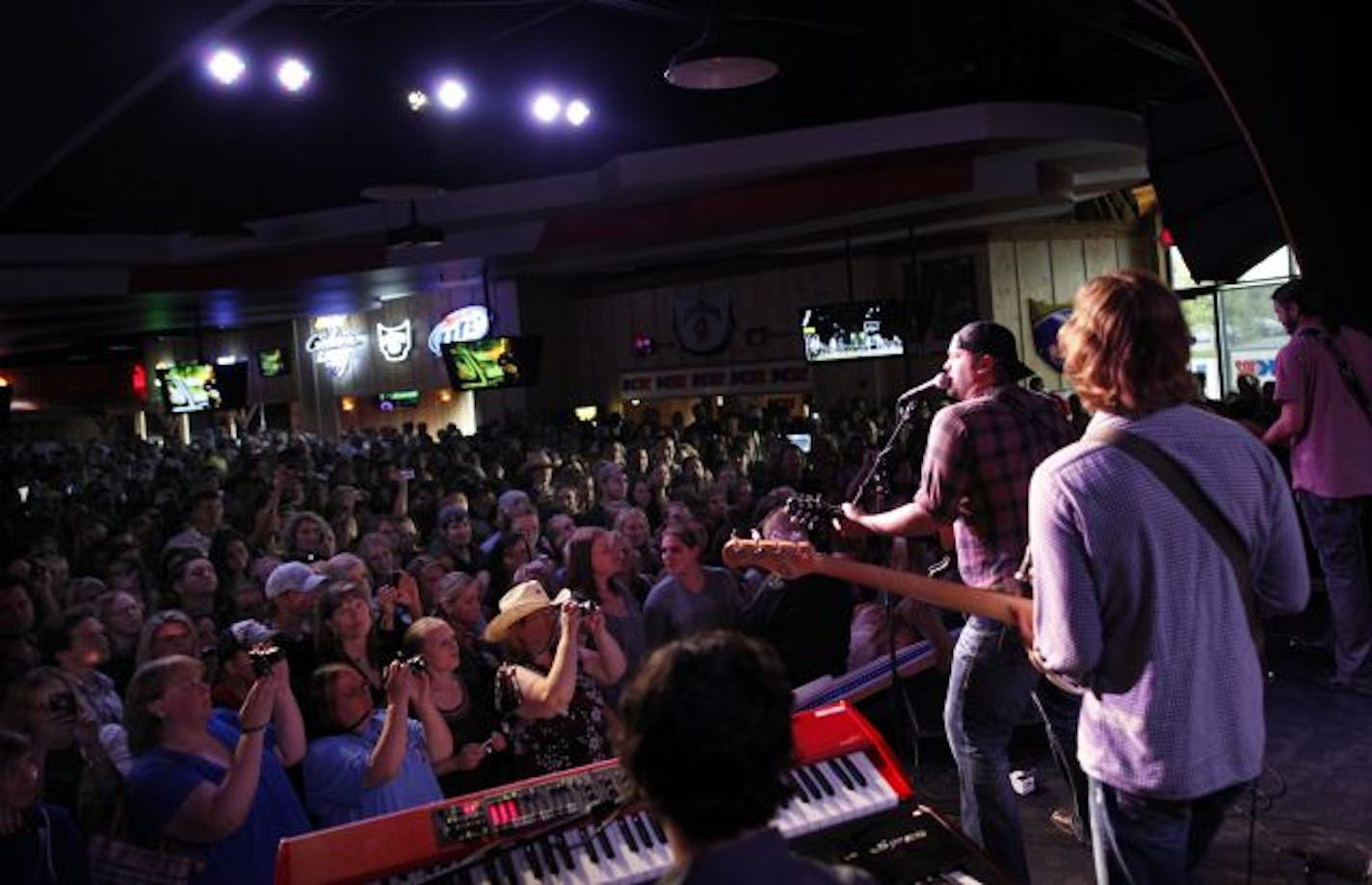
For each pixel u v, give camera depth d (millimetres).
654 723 1297
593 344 20453
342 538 8219
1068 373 2154
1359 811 4082
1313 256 4355
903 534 3162
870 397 16641
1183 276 16125
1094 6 9648
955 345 3166
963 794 3205
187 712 3223
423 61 10922
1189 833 2195
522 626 4320
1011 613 2504
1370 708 5000
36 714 3695
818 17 10586
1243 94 4215
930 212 13047
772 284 17609
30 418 34906
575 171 14211
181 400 22531
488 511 9758
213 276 16656
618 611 5332
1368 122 4129
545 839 2400
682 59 7211
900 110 11633
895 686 4125
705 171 11758
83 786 3252
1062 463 2068
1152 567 1994
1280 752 4656
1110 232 16703
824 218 12953
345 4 9383
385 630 5070
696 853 1298
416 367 22469
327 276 16188
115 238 15680
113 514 11156
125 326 23250
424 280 18438
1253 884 3662
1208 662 2025
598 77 11836
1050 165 11711
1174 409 2062
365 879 2297
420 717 3832
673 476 10648
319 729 3732
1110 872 2195
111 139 12180
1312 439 5070
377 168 13859
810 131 11148
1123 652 2055
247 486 10570
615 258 16609
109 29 6320
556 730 4090
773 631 5246
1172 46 10773
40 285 15828
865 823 2488
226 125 12211
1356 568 5148
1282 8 4086
